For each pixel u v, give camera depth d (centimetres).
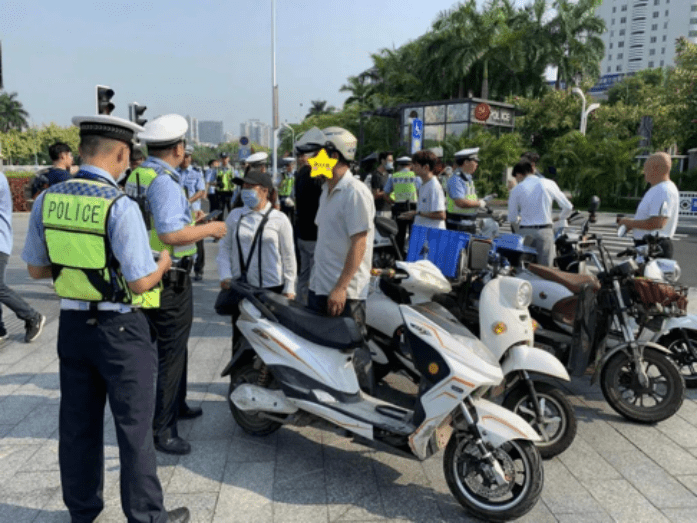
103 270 240
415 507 307
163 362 344
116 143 248
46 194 246
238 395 355
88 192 239
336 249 365
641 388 407
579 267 489
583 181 2748
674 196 507
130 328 250
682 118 2802
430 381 304
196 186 938
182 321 341
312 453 363
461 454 299
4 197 531
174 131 311
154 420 350
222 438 380
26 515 293
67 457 264
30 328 565
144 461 257
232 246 421
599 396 469
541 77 4075
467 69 3653
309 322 345
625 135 3569
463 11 3653
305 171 562
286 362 341
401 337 410
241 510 301
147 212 306
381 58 4597
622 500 317
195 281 873
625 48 16362
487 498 294
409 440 302
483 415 290
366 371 366
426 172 642
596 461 361
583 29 4053
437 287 358
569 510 307
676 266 471
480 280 439
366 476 337
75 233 238
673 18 15388
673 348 484
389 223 381
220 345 572
